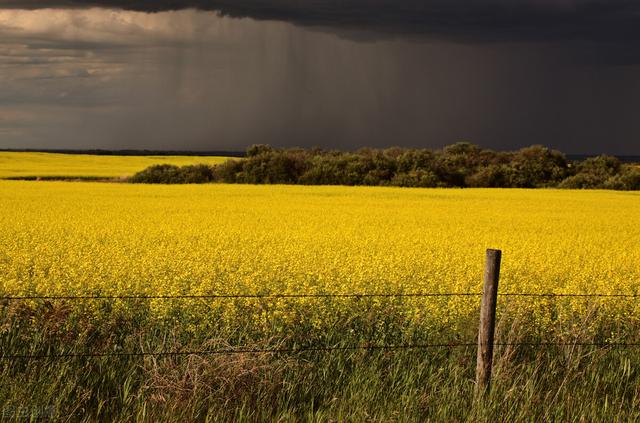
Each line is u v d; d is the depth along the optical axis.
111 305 8.56
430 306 8.49
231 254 13.52
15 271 10.66
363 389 6.22
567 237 20.98
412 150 60.59
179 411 5.66
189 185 51.09
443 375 6.77
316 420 5.71
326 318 8.25
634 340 8.16
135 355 6.55
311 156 61.31
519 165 61.22
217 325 7.97
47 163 86.50
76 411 5.79
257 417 5.71
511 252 16.08
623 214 31.31
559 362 7.27
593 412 5.95
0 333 7.28
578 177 59.22
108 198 36.53
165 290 9.22
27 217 24.75
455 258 13.99
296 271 10.94
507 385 6.32
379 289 9.98
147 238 18.12
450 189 51.38
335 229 22.08
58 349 6.93
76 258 12.14
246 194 41.72
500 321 7.83
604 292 10.55
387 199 39.19
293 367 6.53
